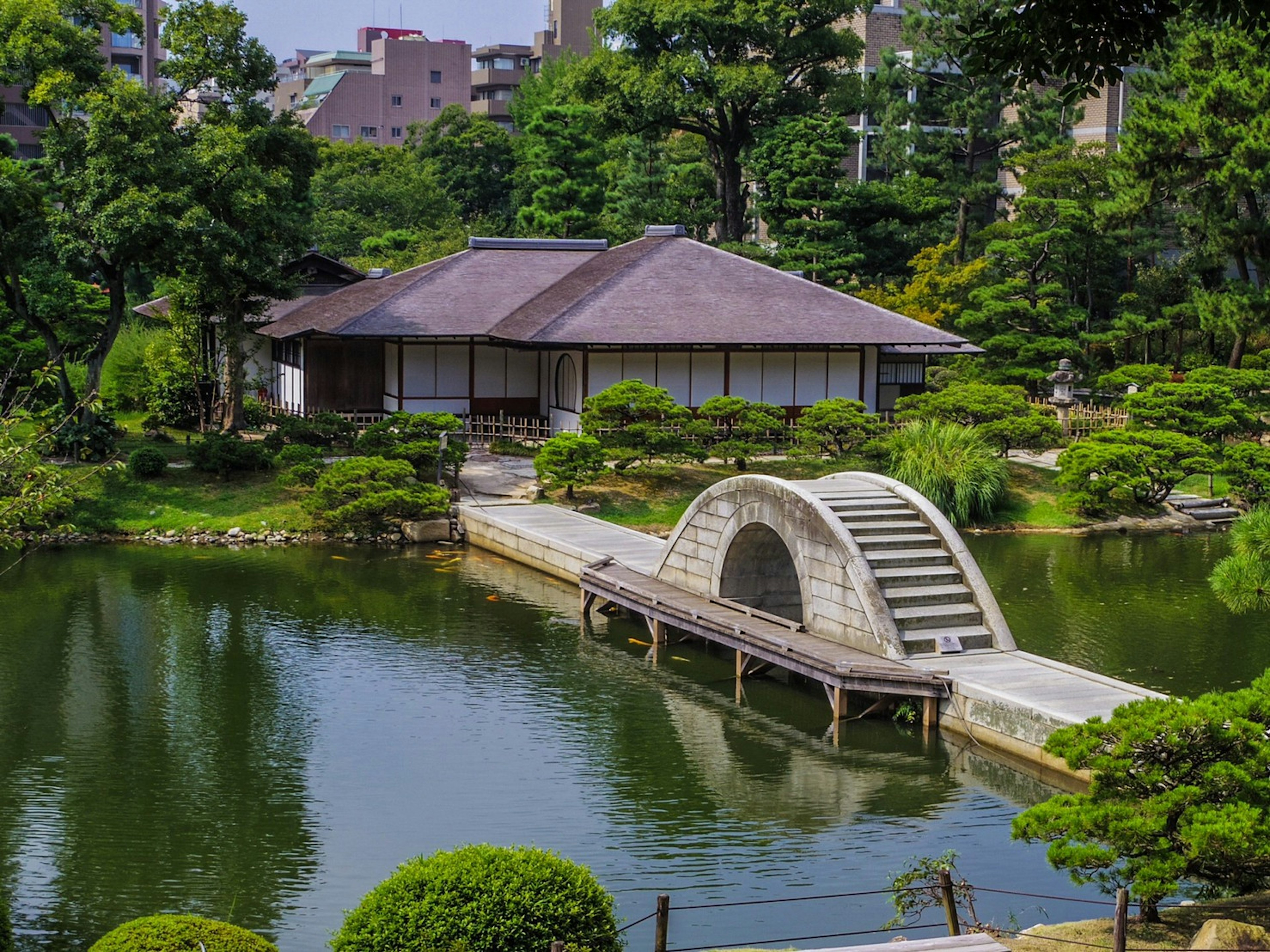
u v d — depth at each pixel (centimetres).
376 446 3712
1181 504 3700
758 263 4612
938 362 4962
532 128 6475
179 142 3588
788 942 1311
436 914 971
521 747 1900
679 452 3666
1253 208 4509
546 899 988
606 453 3569
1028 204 5206
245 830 1588
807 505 2234
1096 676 1961
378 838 1568
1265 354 4712
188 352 4306
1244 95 4131
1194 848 1074
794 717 2056
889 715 2044
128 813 1638
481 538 3347
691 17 6038
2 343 4266
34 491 1448
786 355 4200
